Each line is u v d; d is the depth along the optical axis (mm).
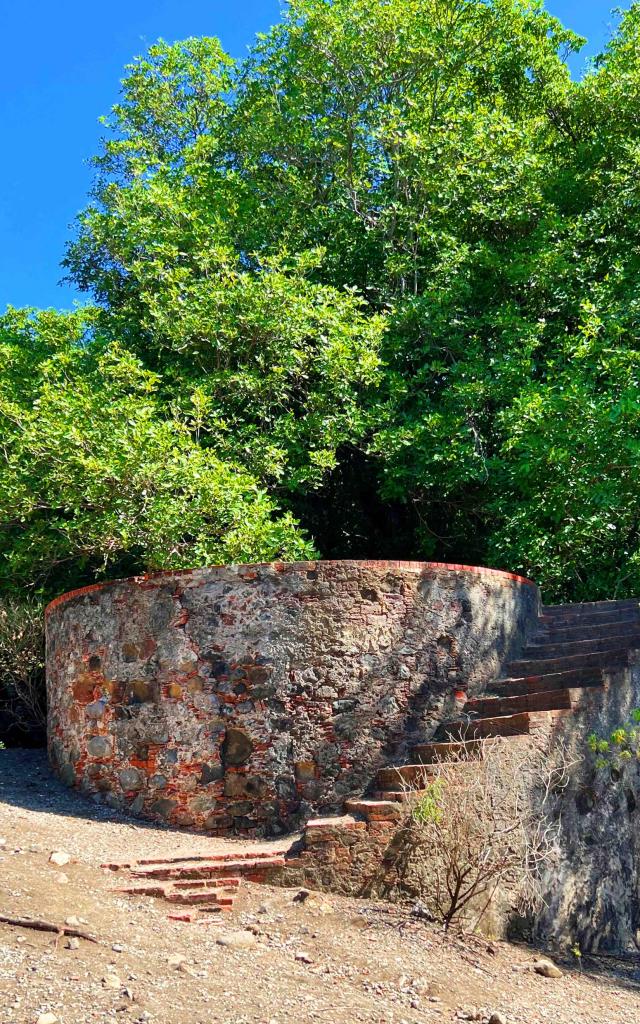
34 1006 4109
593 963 6641
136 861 6277
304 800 7270
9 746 12445
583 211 14680
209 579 7781
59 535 12016
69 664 8586
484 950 6043
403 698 7629
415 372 14086
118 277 15055
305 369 12523
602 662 8086
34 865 5906
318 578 7648
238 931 5469
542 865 6898
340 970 5184
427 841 6473
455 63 14977
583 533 12250
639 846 7879
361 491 14992
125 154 15898
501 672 8312
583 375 11852
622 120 14703
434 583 7973
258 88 15820
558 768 6867
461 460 12289
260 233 14461
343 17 14086
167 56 16516
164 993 4477
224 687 7559
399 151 13984
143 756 7746
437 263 13906
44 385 11070
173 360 13156
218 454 11516
